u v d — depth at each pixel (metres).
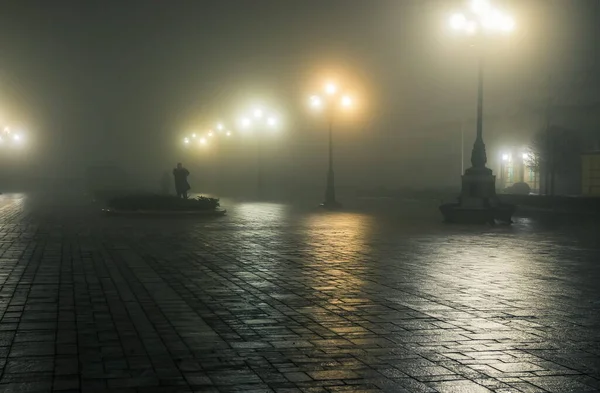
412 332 7.52
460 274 12.18
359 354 6.55
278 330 7.61
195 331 7.53
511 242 18.20
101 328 7.64
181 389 5.39
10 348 6.67
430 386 5.50
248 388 5.43
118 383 5.53
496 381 5.64
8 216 27.86
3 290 10.20
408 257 14.78
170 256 14.75
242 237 19.45
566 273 12.34
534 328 7.75
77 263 13.41
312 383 5.57
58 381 5.57
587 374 5.87
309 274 12.14
